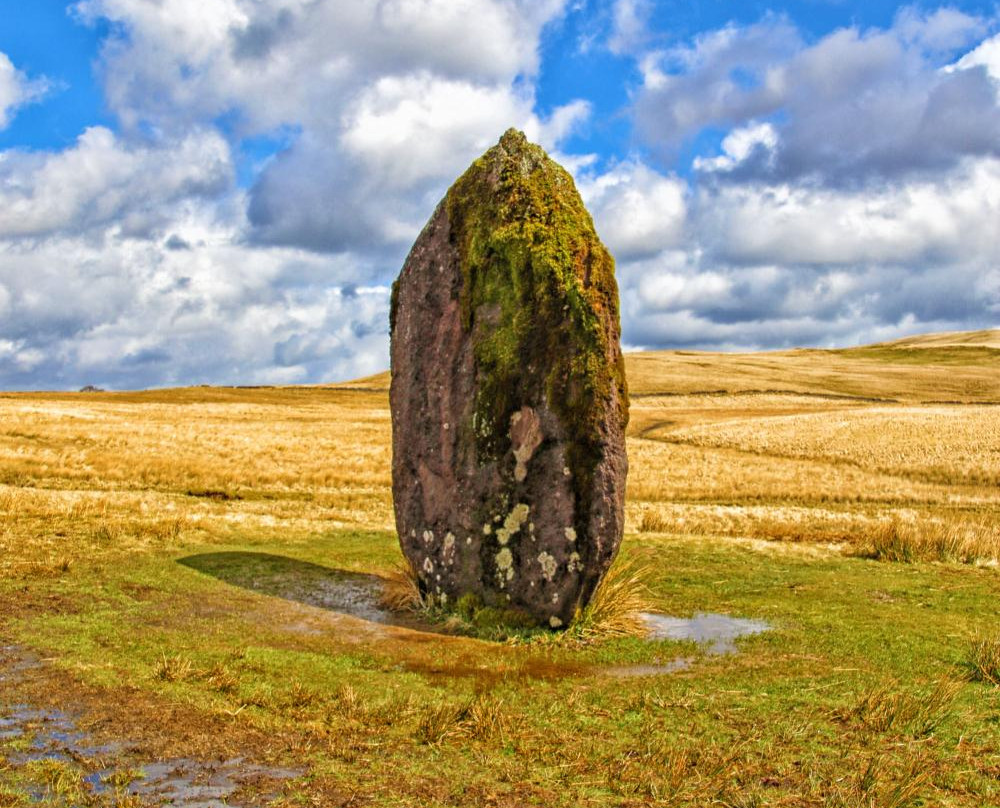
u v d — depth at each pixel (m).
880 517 26.59
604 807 5.18
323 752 5.88
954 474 40.22
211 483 27.55
